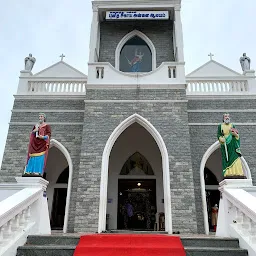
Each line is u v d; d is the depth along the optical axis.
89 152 11.53
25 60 14.83
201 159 12.50
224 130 8.28
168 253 5.47
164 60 15.16
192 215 10.48
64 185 15.23
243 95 13.50
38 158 8.02
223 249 5.55
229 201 6.78
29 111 13.55
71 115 13.49
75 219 10.48
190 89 13.93
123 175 15.24
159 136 11.78
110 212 14.45
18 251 5.56
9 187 7.34
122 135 15.41
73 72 15.73
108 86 12.71
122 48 15.69
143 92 12.64
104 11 15.41
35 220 6.77
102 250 5.50
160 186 14.92
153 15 15.03
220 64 15.60
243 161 12.34
